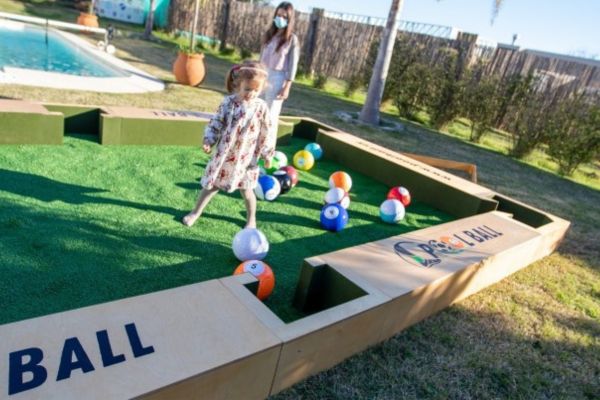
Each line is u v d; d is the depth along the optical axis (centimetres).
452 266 284
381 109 1218
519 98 988
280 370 190
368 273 253
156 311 187
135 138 496
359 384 212
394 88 1164
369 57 1259
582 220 575
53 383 145
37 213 314
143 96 803
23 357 152
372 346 240
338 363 222
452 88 1032
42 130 437
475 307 302
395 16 891
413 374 227
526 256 370
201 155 512
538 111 935
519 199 624
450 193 487
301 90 1245
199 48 1814
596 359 271
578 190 755
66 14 2070
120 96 766
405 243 304
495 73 1044
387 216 429
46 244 278
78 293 239
